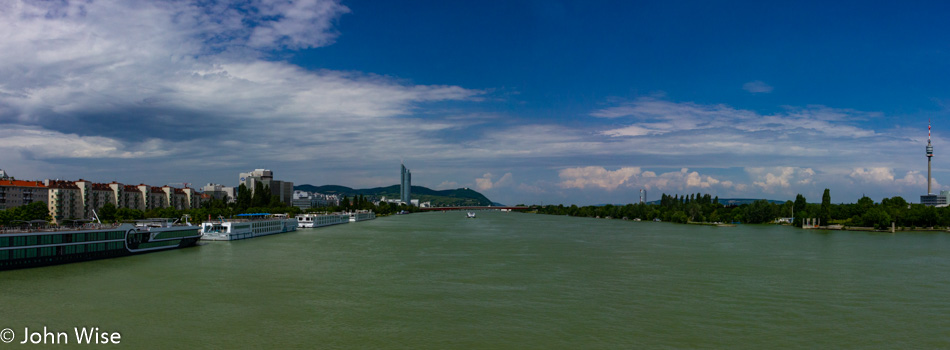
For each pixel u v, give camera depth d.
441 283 117.56
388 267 140.62
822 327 84.81
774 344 76.81
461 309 94.25
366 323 85.56
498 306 96.56
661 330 82.69
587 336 79.69
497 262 151.88
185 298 100.75
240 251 177.50
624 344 76.38
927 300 102.81
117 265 139.50
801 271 136.38
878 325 86.06
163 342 75.94
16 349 72.62
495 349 74.19
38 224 161.25
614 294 106.81
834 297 105.00
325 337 78.81
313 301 99.44
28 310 90.94
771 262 153.88
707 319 88.69
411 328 83.19
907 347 76.19
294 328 82.75
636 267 142.62
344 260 154.62
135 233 163.38
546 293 107.50
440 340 77.81
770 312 93.25
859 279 124.44
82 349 72.94
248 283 115.75
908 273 133.62
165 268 135.38
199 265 141.25
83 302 96.69
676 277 126.50
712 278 125.19
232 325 84.00
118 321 85.44
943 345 76.94
